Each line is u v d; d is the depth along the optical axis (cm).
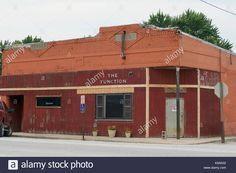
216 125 3481
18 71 3856
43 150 1972
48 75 3662
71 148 2102
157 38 3152
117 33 3319
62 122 3562
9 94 3894
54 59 3641
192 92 3256
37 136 3350
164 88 3206
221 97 2984
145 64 3192
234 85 3812
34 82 3741
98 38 3412
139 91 3206
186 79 3253
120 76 3291
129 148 2148
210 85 3422
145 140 2959
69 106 3531
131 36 3256
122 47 3288
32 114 3731
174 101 3212
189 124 3238
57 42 3634
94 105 3397
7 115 3219
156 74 3200
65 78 3566
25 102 3784
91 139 3092
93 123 3394
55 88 3612
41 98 3691
